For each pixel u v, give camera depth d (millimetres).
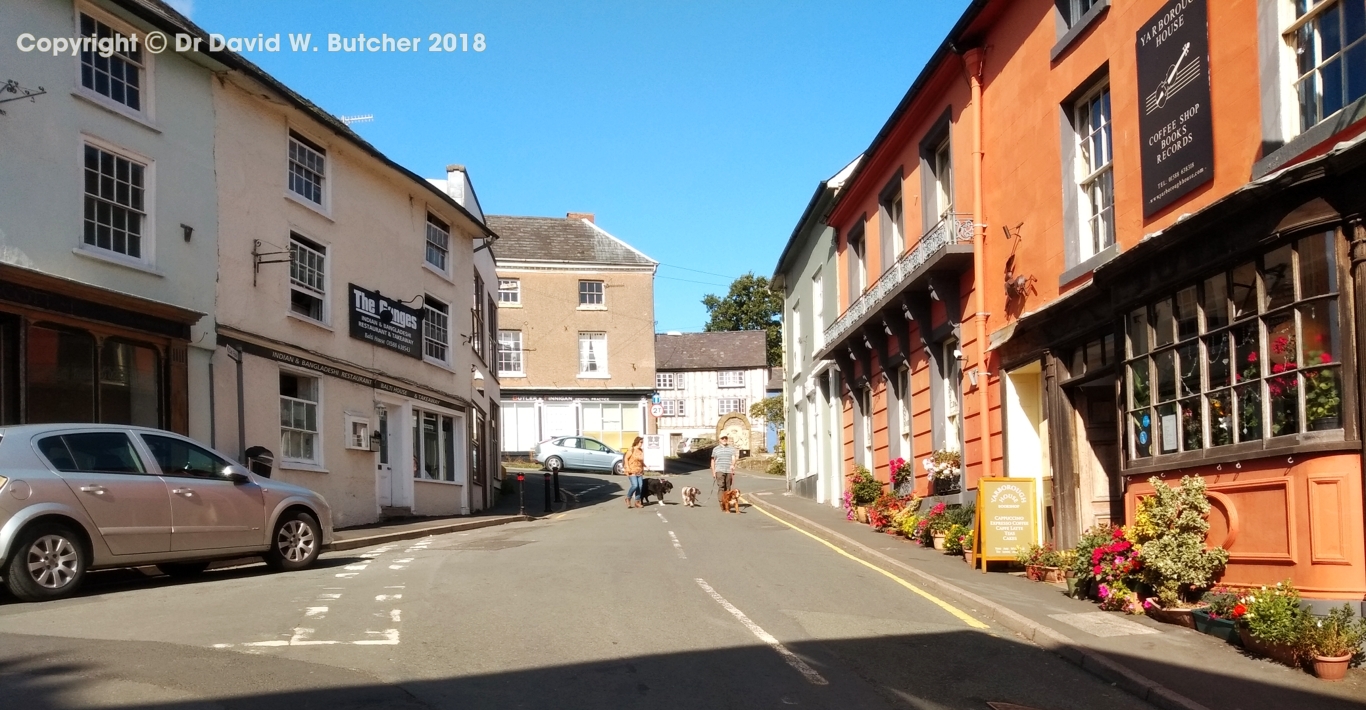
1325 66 8250
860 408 22938
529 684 6684
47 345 13180
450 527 19625
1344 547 7613
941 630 8953
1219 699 6762
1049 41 12977
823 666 7457
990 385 14695
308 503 12555
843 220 23859
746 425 61094
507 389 46781
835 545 15703
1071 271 12172
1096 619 9102
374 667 6969
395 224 22312
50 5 13594
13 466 9617
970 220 15250
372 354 20953
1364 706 6641
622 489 34750
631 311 48219
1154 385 10008
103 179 14328
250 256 17031
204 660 7004
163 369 14938
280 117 18094
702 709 6270
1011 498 12375
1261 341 8383
